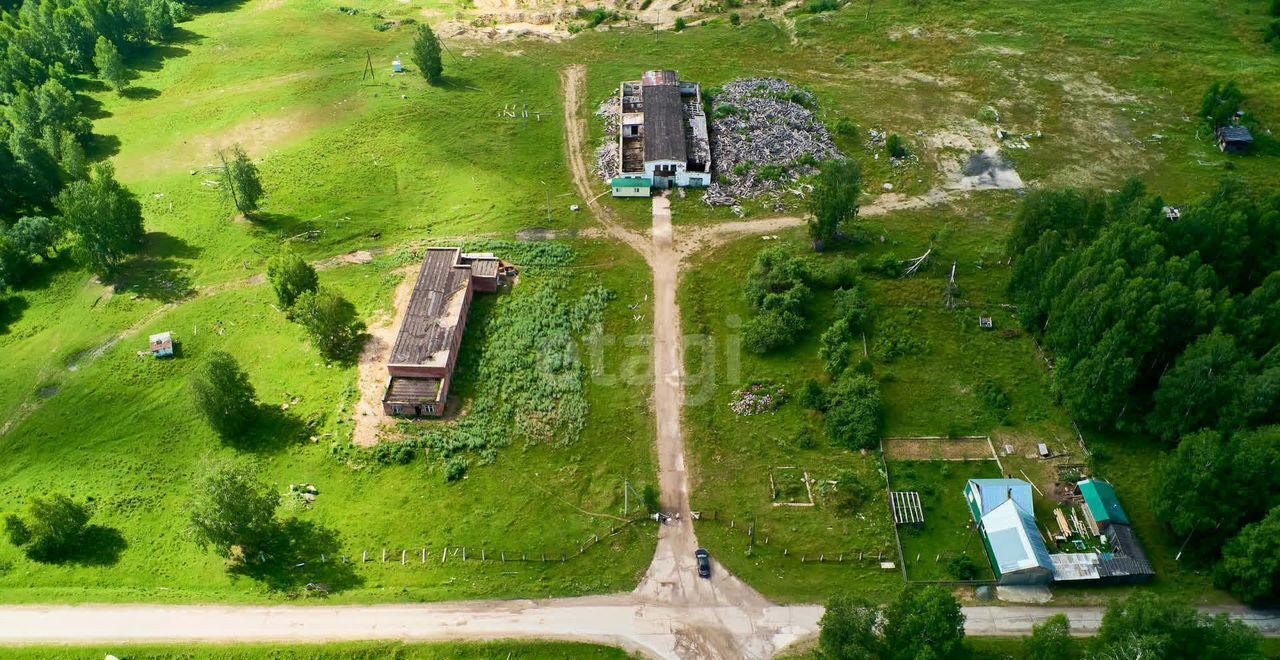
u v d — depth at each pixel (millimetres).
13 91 146500
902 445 82750
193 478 81312
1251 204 93312
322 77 155375
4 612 69000
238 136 138000
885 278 102000
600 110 141000
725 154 123688
